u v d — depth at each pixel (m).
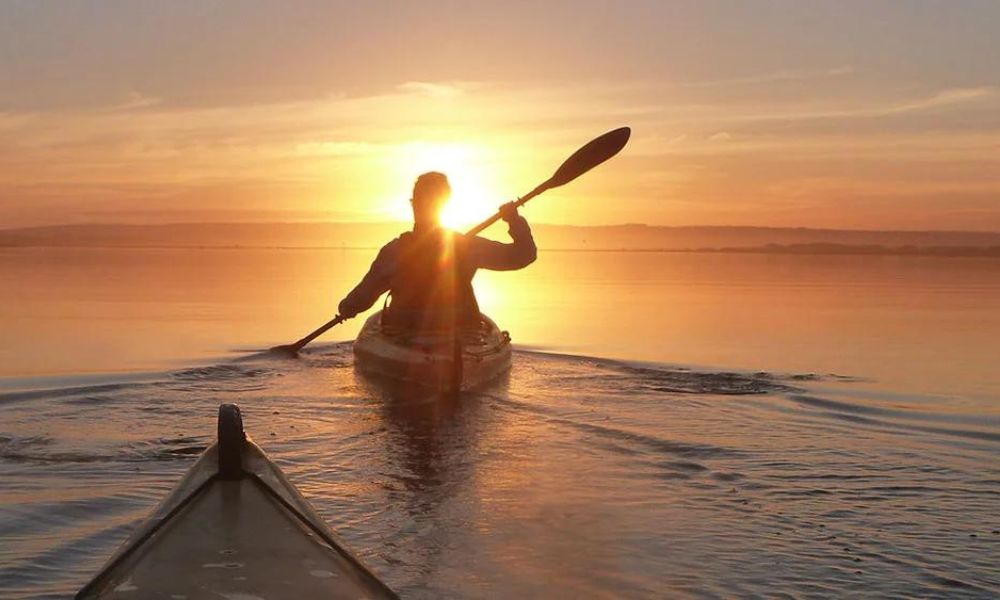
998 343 12.08
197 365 9.27
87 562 3.55
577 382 8.08
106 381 8.09
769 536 3.94
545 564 3.60
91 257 57.28
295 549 2.66
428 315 8.28
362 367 8.73
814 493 4.62
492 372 8.26
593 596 3.27
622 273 40.75
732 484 4.75
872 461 5.30
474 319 8.37
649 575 3.49
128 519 4.06
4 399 6.96
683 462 5.22
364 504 4.36
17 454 5.22
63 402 6.86
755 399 7.36
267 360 9.27
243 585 2.46
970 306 19.22
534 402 7.03
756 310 17.88
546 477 4.86
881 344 11.93
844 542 3.88
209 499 2.88
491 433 5.89
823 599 3.29
